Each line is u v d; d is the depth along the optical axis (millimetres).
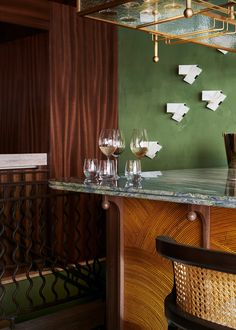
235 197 1777
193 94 4684
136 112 4801
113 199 2467
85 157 4242
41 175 3895
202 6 2477
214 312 1438
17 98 4480
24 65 4363
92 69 4293
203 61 4629
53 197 3553
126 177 2652
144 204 2406
